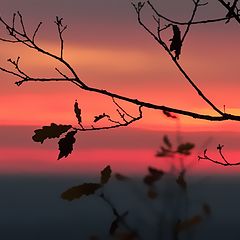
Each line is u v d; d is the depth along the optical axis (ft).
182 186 21.44
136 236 20.62
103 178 22.04
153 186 21.68
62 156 30.63
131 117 34.42
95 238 20.98
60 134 30.14
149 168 22.56
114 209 21.34
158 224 20.53
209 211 20.53
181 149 24.62
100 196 21.63
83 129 31.22
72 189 21.88
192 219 20.26
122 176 22.06
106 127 33.50
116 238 20.95
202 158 31.01
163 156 23.68
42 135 30.17
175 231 20.34
